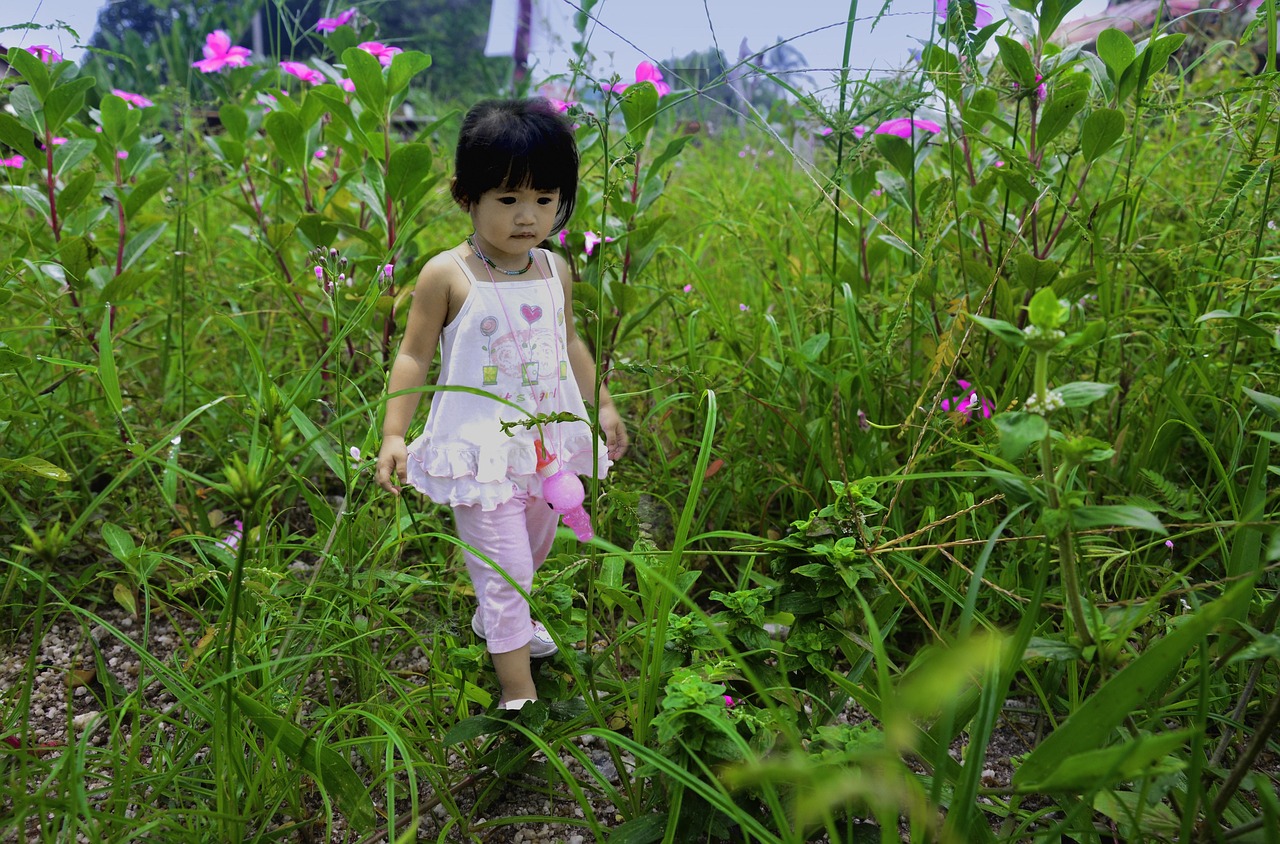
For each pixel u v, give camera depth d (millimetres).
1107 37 2500
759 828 1472
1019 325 2840
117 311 3246
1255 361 2898
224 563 2457
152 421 3145
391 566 2543
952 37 2566
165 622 2682
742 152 5898
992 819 1958
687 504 1744
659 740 1657
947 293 3287
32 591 2684
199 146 4801
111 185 3160
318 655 1939
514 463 2096
